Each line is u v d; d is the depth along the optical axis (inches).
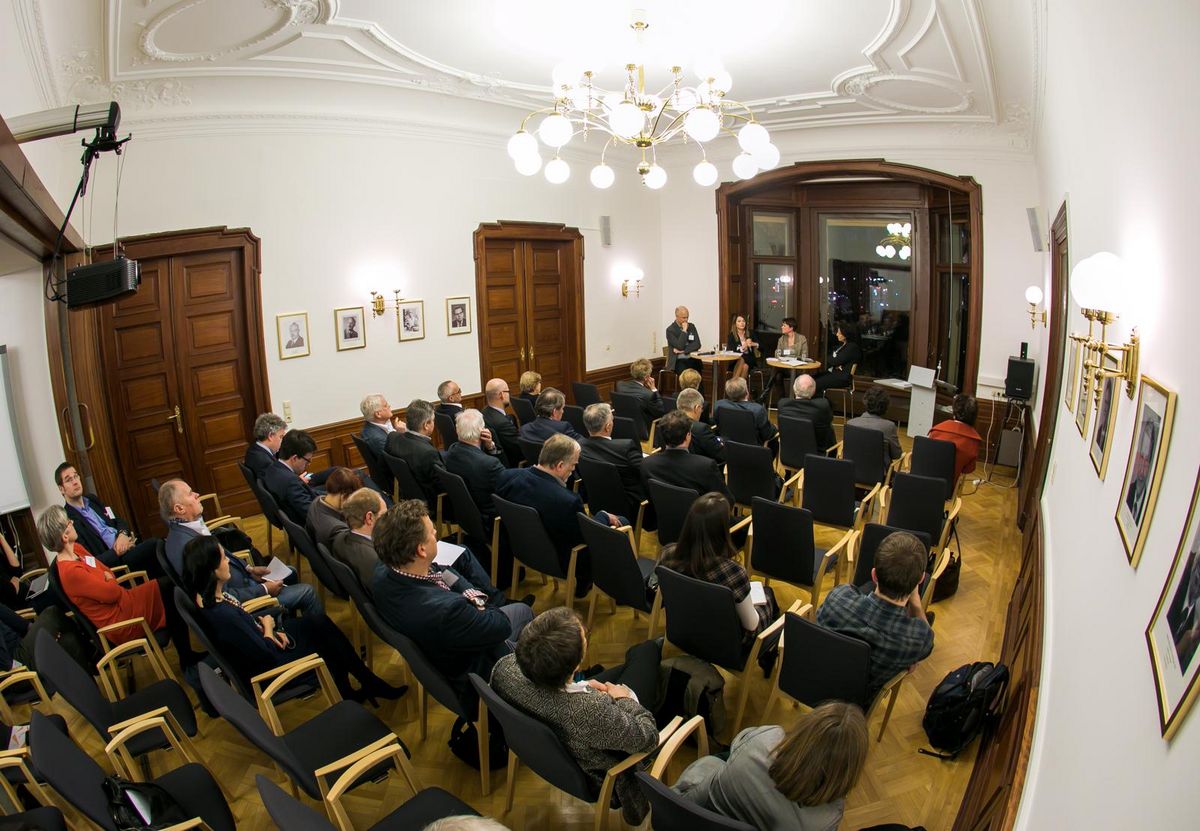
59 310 188.9
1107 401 77.9
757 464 185.9
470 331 303.4
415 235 277.6
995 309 288.2
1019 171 275.1
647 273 387.9
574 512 146.5
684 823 66.2
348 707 100.7
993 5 141.6
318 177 247.1
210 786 88.1
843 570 166.6
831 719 62.5
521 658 79.7
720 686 109.7
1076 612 77.6
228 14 159.5
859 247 361.1
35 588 149.3
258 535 222.4
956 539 183.5
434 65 215.6
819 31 183.9
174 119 211.5
